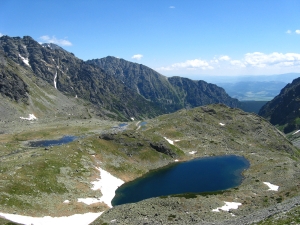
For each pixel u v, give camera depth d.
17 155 112.12
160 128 176.50
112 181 100.94
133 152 129.00
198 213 69.56
